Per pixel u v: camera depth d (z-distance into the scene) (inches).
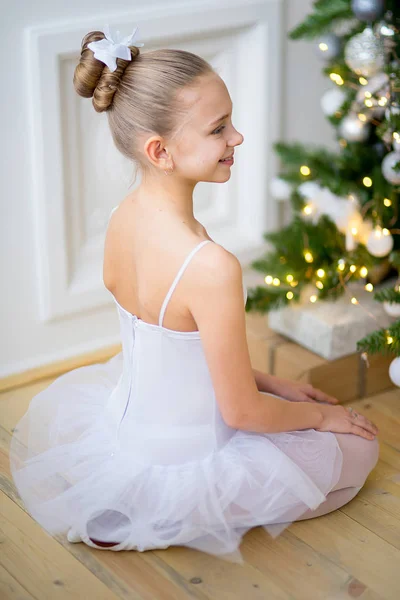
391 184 77.6
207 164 51.6
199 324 52.6
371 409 79.4
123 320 58.6
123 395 60.1
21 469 61.4
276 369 81.0
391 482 68.0
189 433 57.7
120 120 51.9
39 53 75.5
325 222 85.2
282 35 91.9
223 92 51.4
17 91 76.4
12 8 73.8
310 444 61.2
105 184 84.8
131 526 58.2
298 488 58.2
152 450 57.8
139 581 56.3
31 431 64.7
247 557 58.9
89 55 51.2
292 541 60.6
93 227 86.2
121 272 57.2
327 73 79.0
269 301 80.6
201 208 93.9
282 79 94.0
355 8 68.8
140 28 81.0
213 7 85.2
